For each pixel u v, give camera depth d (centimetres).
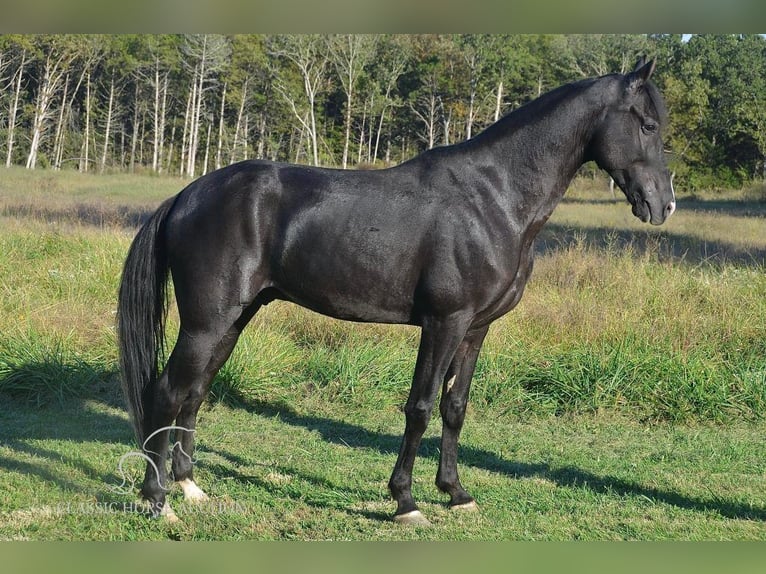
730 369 811
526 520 482
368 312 461
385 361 820
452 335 448
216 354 496
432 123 4894
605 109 460
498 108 4516
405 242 446
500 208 452
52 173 4197
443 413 495
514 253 455
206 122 5862
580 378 786
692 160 4125
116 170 5381
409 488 468
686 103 4041
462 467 601
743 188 3962
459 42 4844
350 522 468
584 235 1641
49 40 4828
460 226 443
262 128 5469
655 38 4472
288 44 4641
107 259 1123
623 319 904
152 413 462
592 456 636
